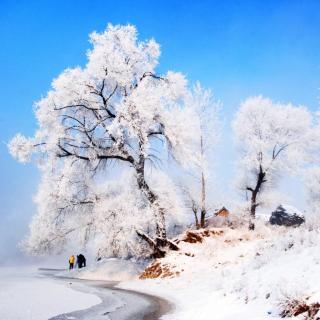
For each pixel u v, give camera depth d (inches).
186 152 1337.4
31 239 1309.1
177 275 1059.9
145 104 1237.1
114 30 1330.0
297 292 406.3
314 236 662.5
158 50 1384.1
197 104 1531.7
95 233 1279.5
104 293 813.9
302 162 1718.8
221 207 1557.6
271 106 1745.8
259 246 949.2
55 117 1298.0
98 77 1289.4
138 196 1267.2
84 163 1320.1
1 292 712.4
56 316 495.8
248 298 508.4
